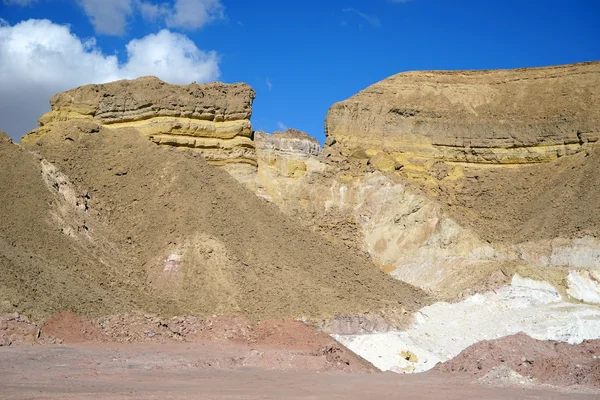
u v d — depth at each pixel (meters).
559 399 51.41
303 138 131.00
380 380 59.66
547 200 125.38
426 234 119.88
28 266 74.25
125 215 94.31
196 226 89.19
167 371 59.62
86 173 100.81
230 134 117.81
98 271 80.69
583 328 85.62
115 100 115.62
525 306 95.69
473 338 84.38
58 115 114.38
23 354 61.41
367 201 125.88
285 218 100.94
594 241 109.75
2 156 89.12
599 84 144.25
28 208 83.56
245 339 75.50
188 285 83.06
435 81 154.12
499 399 51.41
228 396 49.06
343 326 81.62
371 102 150.12
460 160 143.62
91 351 65.31
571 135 137.75
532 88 149.12
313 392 52.69
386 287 93.62
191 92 117.69
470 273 106.12
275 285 84.69
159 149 103.19
